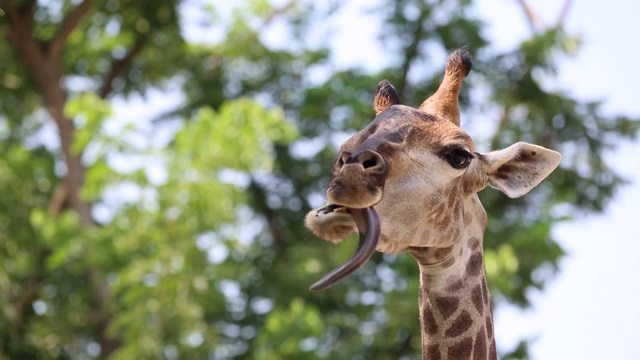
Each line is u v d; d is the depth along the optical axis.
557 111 25.05
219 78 27.41
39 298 22.94
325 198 7.09
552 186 25.42
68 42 26.23
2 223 22.78
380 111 8.13
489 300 7.88
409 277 22.30
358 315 22.80
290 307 22.06
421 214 7.26
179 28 25.92
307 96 25.62
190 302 19.80
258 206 26.14
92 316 22.98
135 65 26.88
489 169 7.82
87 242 20.86
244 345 23.38
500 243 22.77
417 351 21.97
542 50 24.59
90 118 19.84
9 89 25.47
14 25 24.44
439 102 7.82
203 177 19.72
